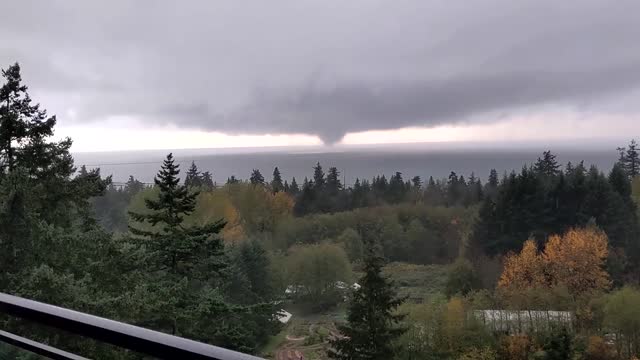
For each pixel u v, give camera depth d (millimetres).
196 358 1342
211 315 10898
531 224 52219
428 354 22062
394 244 60719
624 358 24203
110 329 1565
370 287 15406
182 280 11039
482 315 26547
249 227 62062
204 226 12742
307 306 36719
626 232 51344
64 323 1698
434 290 44125
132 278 11008
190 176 86312
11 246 9555
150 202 12727
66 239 10109
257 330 20312
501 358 23453
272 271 37031
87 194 15492
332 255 39844
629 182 62031
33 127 14969
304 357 20844
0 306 1920
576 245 42156
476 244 54188
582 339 24484
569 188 52844
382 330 15141
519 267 42781
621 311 26047
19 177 10180
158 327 10312
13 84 14836
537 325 26047
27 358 3787
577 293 34844
